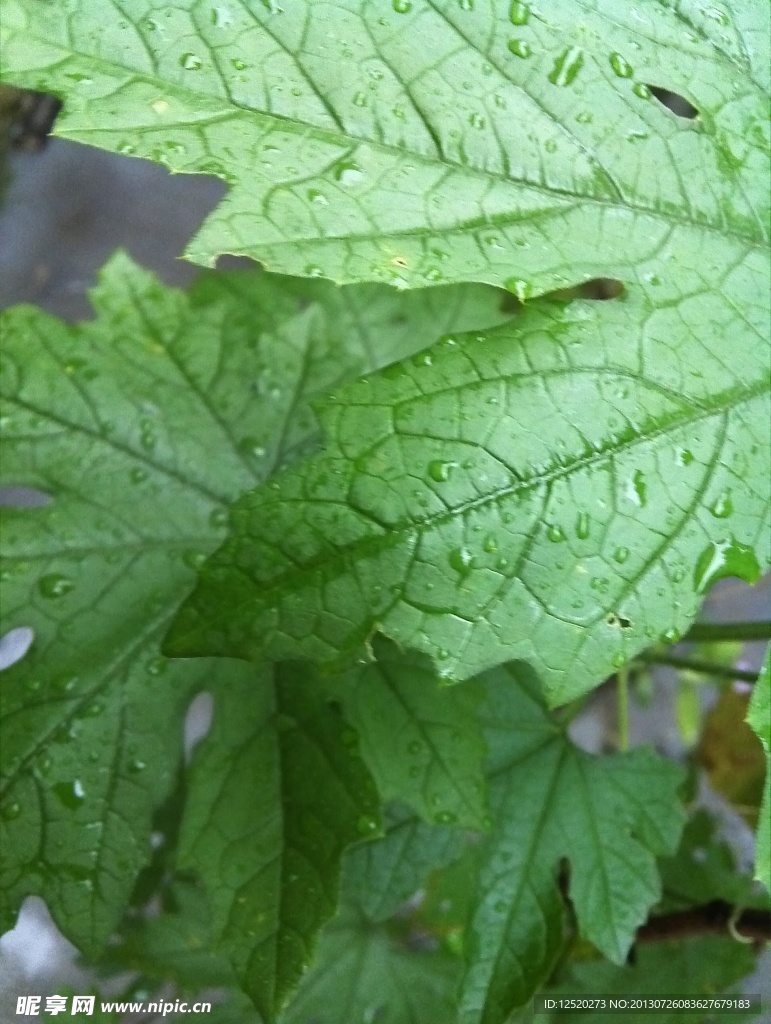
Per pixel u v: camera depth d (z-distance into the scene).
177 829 0.31
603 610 0.20
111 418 0.26
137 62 0.19
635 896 0.27
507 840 0.27
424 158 0.20
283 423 0.27
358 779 0.24
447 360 0.20
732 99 0.22
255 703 0.25
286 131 0.19
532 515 0.20
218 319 0.27
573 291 0.34
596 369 0.20
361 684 0.25
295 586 0.19
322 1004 0.32
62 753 0.25
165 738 0.25
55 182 0.44
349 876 0.28
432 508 0.19
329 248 0.19
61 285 0.44
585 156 0.21
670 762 0.28
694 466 0.21
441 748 0.25
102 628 0.25
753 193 0.22
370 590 0.19
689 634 0.29
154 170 0.46
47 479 0.26
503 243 0.20
